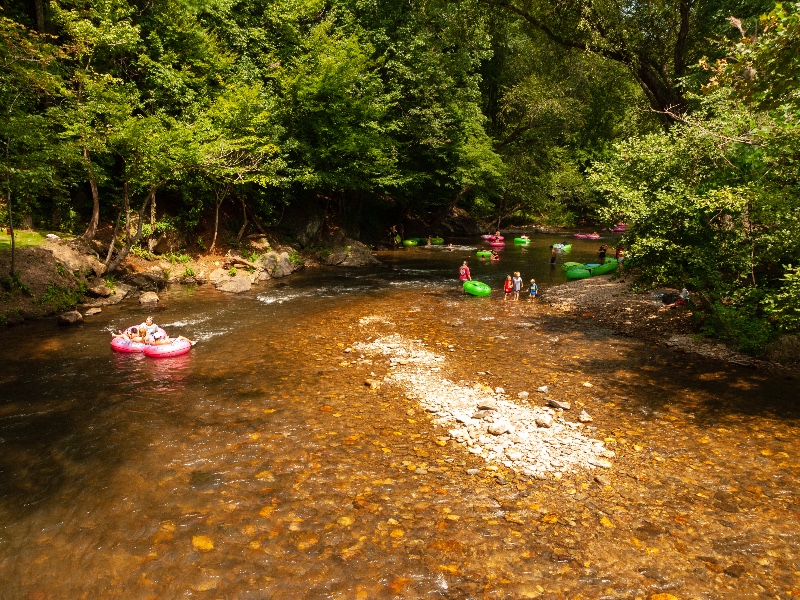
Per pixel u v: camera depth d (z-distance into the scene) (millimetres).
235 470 7695
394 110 35500
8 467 7695
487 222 56188
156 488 7195
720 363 12938
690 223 13094
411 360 13078
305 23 31484
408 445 8555
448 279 26203
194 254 25047
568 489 7277
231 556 5848
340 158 30000
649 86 23266
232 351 13617
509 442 8633
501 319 17766
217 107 23375
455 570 5656
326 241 32094
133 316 16922
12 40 16031
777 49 6996
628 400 10539
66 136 17391
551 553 5949
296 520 6504
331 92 28688
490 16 26422
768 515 6695
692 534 6305
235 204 29281
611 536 6262
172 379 11484
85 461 7898
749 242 12695
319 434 8906
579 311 19031
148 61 22016
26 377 11406
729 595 5316
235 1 28266
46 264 17344
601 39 22094
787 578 5570
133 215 23531
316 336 15242
